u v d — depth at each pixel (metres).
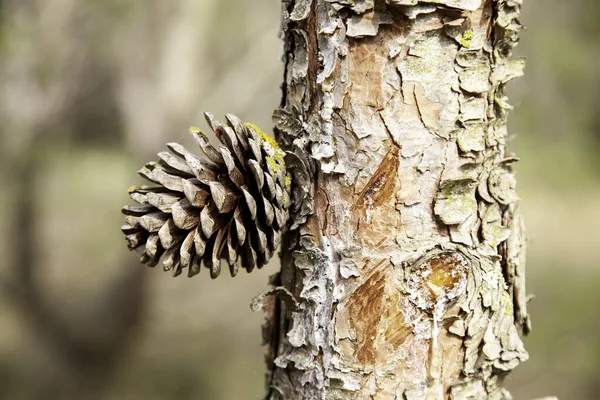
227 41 6.79
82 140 8.09
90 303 6.41
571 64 6.92
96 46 5.84
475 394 1.30
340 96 1.25
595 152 8.80
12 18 5.14
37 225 6.12
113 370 6.16
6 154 5.77
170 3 5.93
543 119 7.84
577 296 6.59
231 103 6.63
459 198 1.26
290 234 1.35
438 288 1.25
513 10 1.28
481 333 1.29
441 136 1.24
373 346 1.27
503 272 1.35
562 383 5.31
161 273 6.56
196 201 1.21
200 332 6.55
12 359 5.97
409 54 1.22
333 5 1.22
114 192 8.18
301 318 1.33
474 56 1.24
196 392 5.95
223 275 7.16
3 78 5.55
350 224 1.27
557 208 8.49
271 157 1.25
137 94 6.02
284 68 1.39
